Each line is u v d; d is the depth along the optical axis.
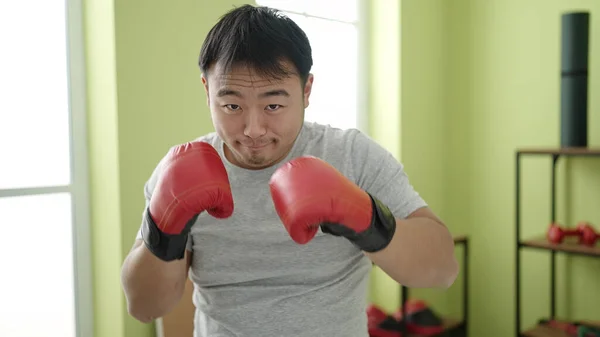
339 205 0.75
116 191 1.90
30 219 1.92
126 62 1.88
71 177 2.00
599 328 2.38
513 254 2.90
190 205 0.80
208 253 1.01
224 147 1.03
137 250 0.92
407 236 0.85
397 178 0.97
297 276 0.98
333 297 1.00
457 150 3.09
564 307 2.74
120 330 1.96
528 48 2.79
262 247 0.98
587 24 2.38
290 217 0.75
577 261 2.69
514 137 2.87
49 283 1.97
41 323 1.97
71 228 2.00
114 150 1.89
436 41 3.01
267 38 0.80
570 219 2.69
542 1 2.73
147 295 0.92
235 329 1.00
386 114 2.87
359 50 2.86
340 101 2.79
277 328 0.98
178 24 2.02
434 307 3.05
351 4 2.81
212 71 0.84
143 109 1.94
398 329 2.51
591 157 2.61
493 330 3.00
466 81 3.03
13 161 1.88
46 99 1.94
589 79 2.61
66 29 1.96
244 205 0.99
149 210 0.83
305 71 0.85
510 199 2.90
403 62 2.82
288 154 1.00
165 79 1.99
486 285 3.02
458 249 3.09
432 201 3.04
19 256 1.90
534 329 2.52
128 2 1.87
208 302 1.04
